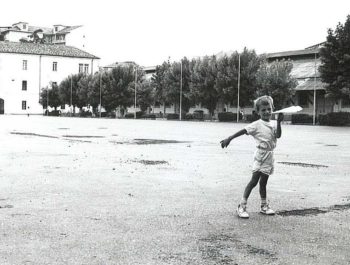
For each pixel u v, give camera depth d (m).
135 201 7.07
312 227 5.70
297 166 11.93
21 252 4.53
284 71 45.97
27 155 13.47
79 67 96.69
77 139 20.41
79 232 5.26
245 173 10.38
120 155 13.87
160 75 65.06
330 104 48.75
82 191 7.84
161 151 15.37
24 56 90.81
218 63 52.19
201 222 5.83
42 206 6.59
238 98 49.22
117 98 67.56
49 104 83.75
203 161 12.67
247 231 5.45
